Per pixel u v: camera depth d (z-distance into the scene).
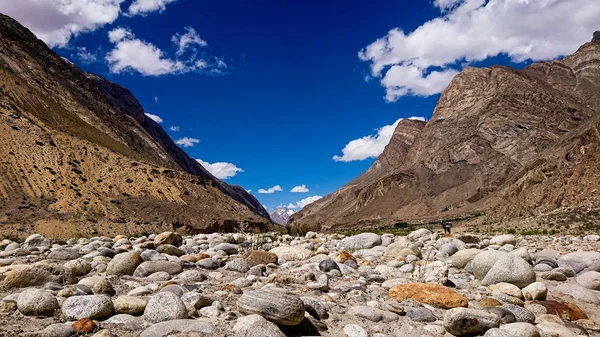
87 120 103.06
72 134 80.56
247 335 4.88
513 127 151.25
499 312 6.59
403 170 177.25
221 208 77.00
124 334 5.07
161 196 70.69
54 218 53.03
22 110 78.62
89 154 73.44
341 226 142.12
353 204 191.50
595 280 9.02
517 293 7.94
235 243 16.17
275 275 8.26
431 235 17.95
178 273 8.90
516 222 45.59
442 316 6.65
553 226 33.38
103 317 5.59
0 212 51.44
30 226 49.88
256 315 5.35
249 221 73.31
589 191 45.66
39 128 73.06
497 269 8.77
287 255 11.60
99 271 9.09
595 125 63.91
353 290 7.77
